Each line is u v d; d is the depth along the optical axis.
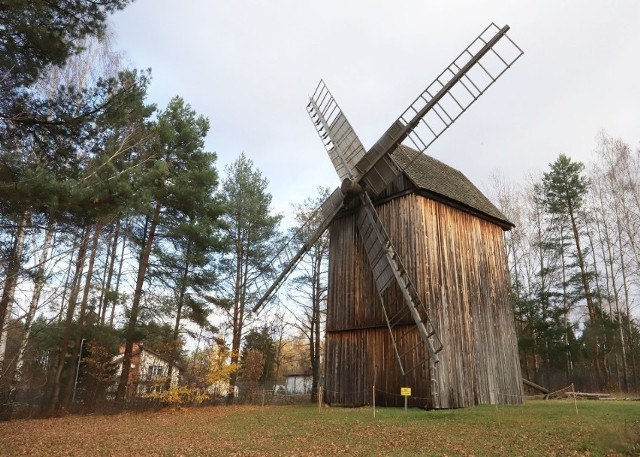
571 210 40.31
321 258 35.38
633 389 34.16
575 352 37.38
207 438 13.62
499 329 22.62
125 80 12.98
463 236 22.53
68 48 12.13
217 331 28.53
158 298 26.00
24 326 17.02
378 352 20.72
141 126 20.77
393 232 21.33
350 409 19.75
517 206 42.66
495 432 12.91
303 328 37.41
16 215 11.80
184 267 26.92
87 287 24.00
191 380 25.67
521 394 22.41
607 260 37.94
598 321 36.22
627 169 33.97
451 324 20.02
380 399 20.02
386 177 21.14
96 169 12.27
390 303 20.62
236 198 33.94
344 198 22.97
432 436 12.56
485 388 20.52
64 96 12.15
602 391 35.41
